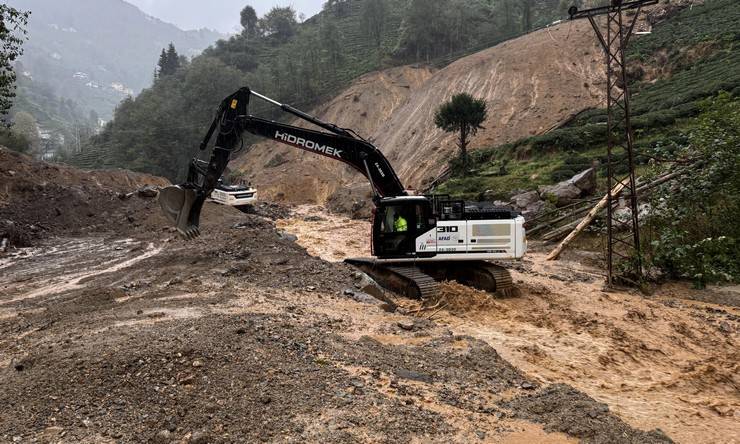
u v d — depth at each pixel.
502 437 6.26
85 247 19.80
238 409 6.07
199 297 11.76
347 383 7.07
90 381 6.46
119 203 25.69
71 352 7.38
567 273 18.94
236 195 33.09
